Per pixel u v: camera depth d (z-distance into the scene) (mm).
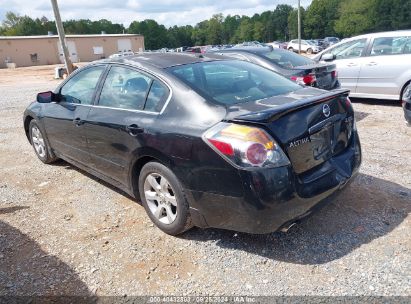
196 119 3070
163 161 3236
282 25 111500
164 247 3324
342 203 3848
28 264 3182
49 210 4180
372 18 78812
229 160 2768
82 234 3625
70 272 3051
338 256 3033
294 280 2803
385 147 5562
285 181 2766
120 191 4570
